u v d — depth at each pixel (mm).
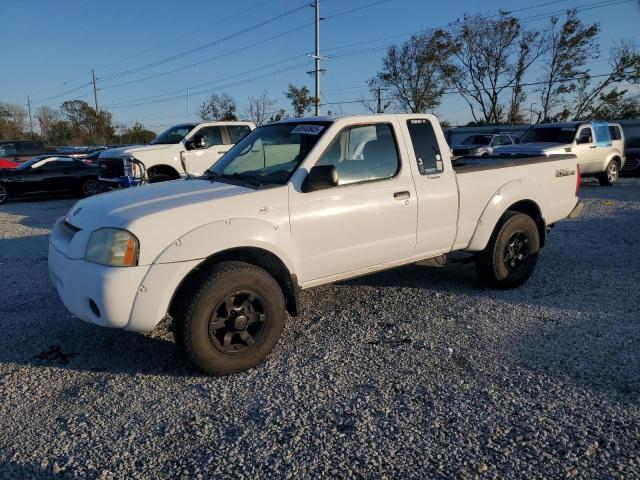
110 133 67250
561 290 5477
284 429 3008
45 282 6102
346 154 4297
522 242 5461
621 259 6766
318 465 2682
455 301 5152
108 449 2852
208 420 3117
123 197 3939
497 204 5180
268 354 3838
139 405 3305
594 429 2928
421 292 5457
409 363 3805
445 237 4898
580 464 2637
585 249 7398
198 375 3689
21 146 23578
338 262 4250
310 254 4062
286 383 3549
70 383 3605
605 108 42781
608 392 3322
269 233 3768
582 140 15078
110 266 3363
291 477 2598
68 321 4758
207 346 3547
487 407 3182
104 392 3471
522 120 46125
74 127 66125
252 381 3592
